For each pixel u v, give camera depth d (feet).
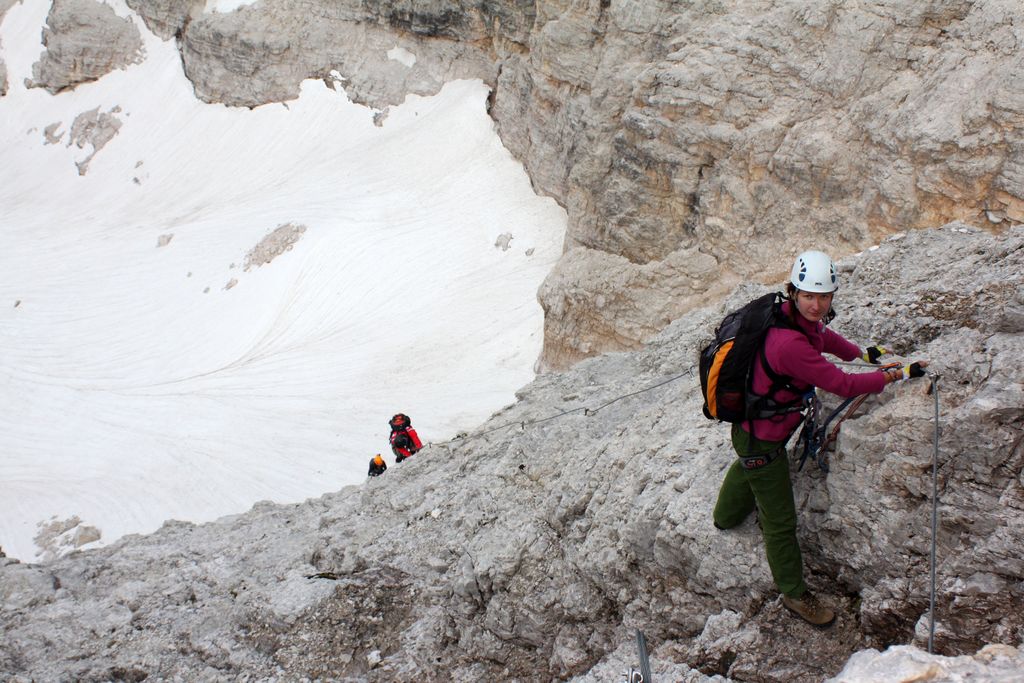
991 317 18.53
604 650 20.95
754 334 15.96
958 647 15.16
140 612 28.37
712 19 113.09
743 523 18.71
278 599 26.40
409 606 25.46
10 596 31.53
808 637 17.34
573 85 140.05
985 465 15.58
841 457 17.80
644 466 22.17
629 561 20.74
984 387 16.17
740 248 102.94
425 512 28.07
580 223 126.41
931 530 16.12
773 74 100.48
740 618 18.16
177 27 217.36
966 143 83.71
